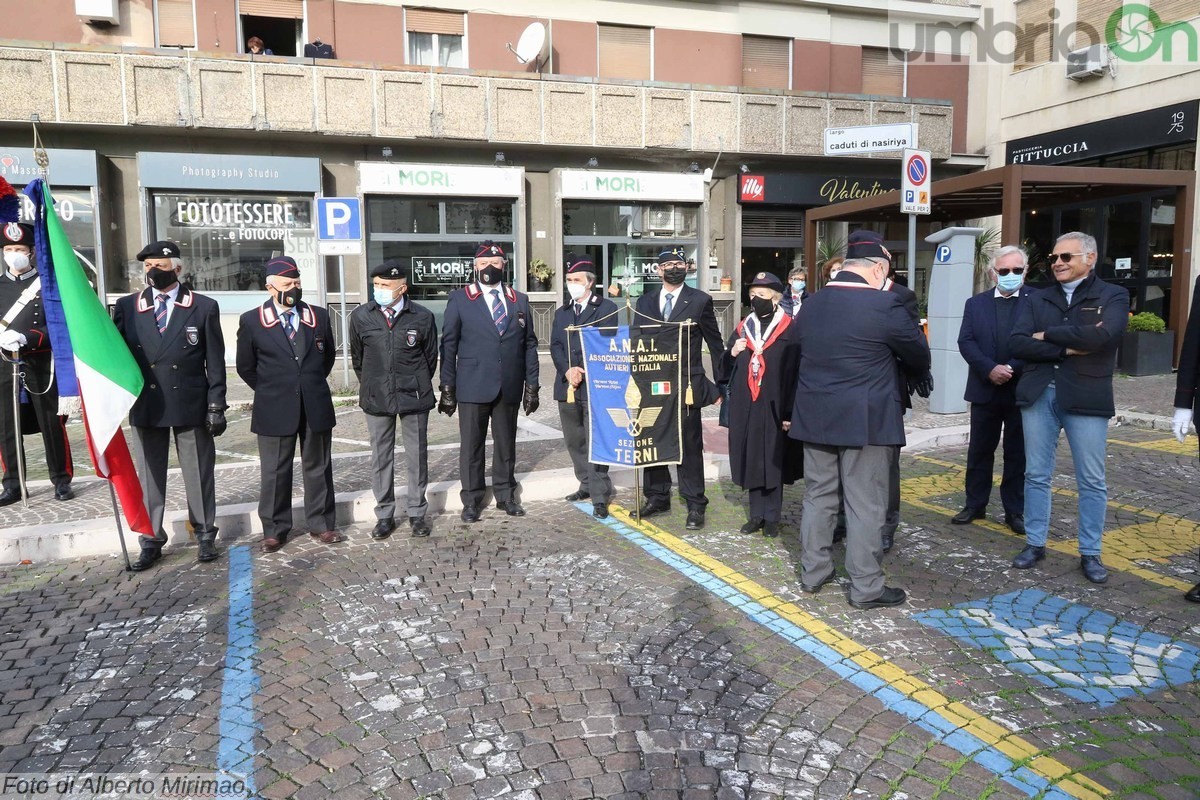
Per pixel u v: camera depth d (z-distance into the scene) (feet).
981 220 61.11
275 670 12.46
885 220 53.47
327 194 51.67
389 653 12.94
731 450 18.71
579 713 11.05
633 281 57.98
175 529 18.81
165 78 46.50
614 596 15.15
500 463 20.47
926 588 15.26
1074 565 16.34
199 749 10.35
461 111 51.60
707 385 19.72
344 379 40.32
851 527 14.25
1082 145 53.83
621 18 57.06
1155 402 34.60
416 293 53.57
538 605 14.76
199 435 17.31
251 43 49.60
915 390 15.57
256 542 18.89
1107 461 24.99
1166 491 21.49
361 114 49.85
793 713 10.98
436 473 24.14
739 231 59.31
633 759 9.96
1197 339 14.75
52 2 47.11
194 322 17.01
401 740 10.45
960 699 11.28
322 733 10.68
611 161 56.90
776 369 17.74
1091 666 12.19
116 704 11.50
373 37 52.54
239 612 14.70
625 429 19.22
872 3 61.11
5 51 44.14
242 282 50.08
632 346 19.03
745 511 20.79
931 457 26.43
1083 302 15.03
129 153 48.14
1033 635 13.25
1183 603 14.40
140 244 48.42
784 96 57.52
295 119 48.78
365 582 16.05
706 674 12.10
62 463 21.68
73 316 15.79
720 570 16.46
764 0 59.57
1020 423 17.89
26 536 17.69
